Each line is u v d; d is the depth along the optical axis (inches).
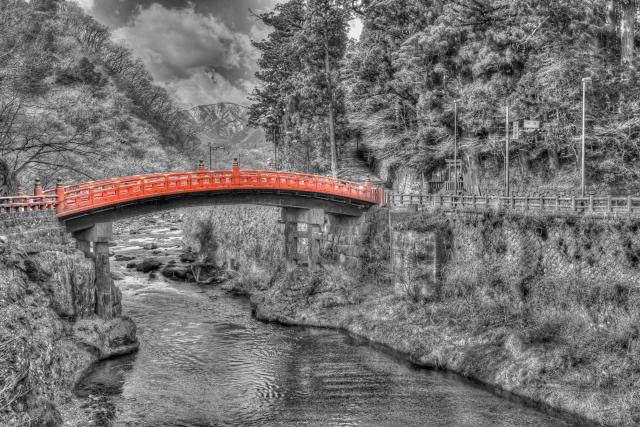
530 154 2037.4
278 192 1702.8
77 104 2219.5
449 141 2263.8
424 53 2333.9
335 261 1863.9
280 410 1045.8
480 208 1475.1
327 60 2233.0
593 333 1115.9
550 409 1012.5
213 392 1133.1
